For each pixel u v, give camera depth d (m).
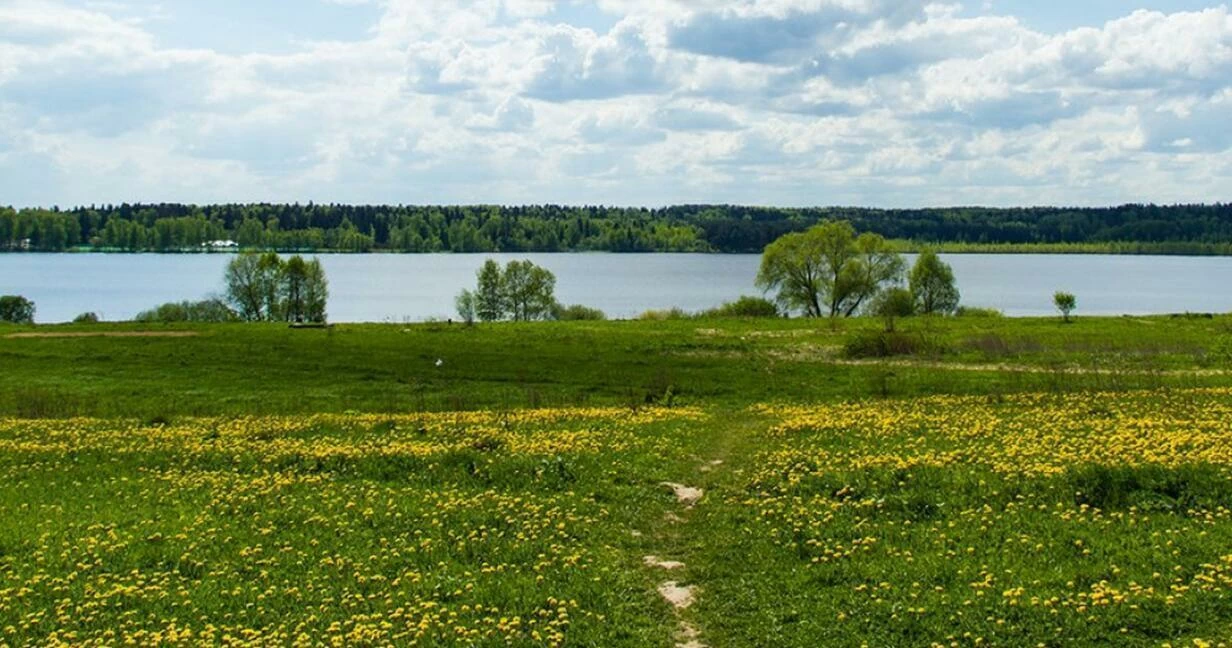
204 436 36.09
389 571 18.94
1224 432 27.77
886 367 60.38
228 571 19.00
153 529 21.86
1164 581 16.25
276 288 132.88
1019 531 19.47
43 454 32.28
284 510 23.34
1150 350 62.59
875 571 17.80
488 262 134.62
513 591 17.56
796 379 57.09
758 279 118.56
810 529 20.53
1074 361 59.75
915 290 114.62
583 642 15.58
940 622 15.44
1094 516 20.08
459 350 69.31
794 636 15.62
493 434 34.25
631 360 64.94
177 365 63.56
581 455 29.08
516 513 22.69
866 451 28.27
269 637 15.49
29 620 16.38
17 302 128.50
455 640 15.41
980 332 76.00
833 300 115.81
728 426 39.22
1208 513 19.72
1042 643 14.41
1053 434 29.08
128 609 17.09
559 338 76.25
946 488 22.80
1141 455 24.22
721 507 23.55
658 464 28.67
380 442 33.12
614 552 20.12
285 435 36.34
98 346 70.56
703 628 16.36
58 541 21.03
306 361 64.75
